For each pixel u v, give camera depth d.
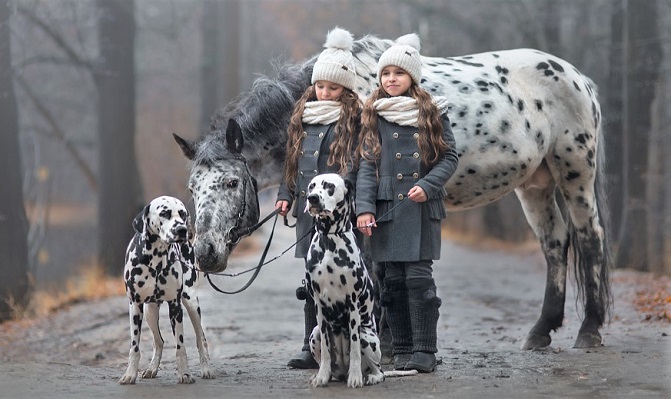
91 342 14.84
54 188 59.19
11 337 16.25
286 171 9.75
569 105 12.33
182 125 58.59
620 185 27.30
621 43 27.58
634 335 12.59
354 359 8.70
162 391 8.69
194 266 9.48
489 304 18.47
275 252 35.19
